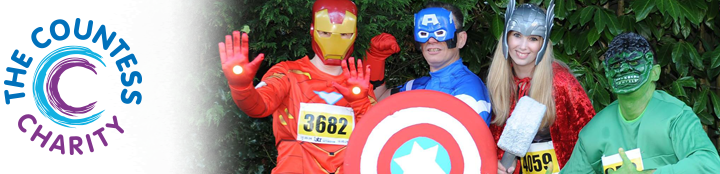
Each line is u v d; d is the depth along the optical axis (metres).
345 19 2.91
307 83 3.02
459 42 3.24
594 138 2.79
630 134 2.69
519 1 4.39
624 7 4.54
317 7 2.95
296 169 3.00
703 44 4.43
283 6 3.34
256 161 4.09
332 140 2.97
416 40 3.20
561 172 2.96
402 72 4.49
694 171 2.48
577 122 3.13
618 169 2.59
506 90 3.16
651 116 2.64
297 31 3.55
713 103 4.20
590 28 4.06
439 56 3.18
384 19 3.59
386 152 2.61
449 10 3.24
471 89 3.07
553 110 3.10
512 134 2.82
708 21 4.31
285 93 3.00
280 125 3.04
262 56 2.62
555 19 4.34
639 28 4.08
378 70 3.49
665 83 4.49
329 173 2.98
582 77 4.07
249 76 2.61
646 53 2.62
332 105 3.00
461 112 2.65
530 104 2.85
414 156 2.60
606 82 3.95
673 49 4.07
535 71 3.10
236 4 3.38
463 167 2.62
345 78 2.79
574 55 4.32
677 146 2.57
